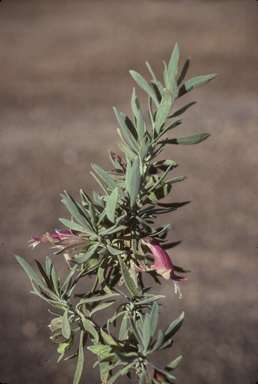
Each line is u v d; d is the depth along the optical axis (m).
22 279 1.33
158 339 0.36
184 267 1.34
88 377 0.98
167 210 0.41
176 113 0.42
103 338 0.40
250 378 0.96
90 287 1.22
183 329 1.12
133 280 0.41
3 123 2.37
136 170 0.38
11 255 1.44
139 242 0.41
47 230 1.58
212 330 1.10
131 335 0.40
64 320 0.39
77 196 1.75
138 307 0.41
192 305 1.19
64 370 1.01
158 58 3.12
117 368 0.49
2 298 1.24
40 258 1.42
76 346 1.04
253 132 2.05
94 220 0.39
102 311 1.16
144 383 0.37
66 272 1.32
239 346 1.05
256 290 1.22
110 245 0.40
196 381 0.96
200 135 0.41
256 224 1.52
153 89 0.43
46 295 0.40
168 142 0.42
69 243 0.40
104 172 0.39
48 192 1.77
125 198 0.40
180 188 1.74
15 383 0.96
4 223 1.61
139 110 0.40
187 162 1.90
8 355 1.06
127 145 0.42
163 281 1.28
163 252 0.41
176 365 0.37
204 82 0.42
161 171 0.42
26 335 1.12
